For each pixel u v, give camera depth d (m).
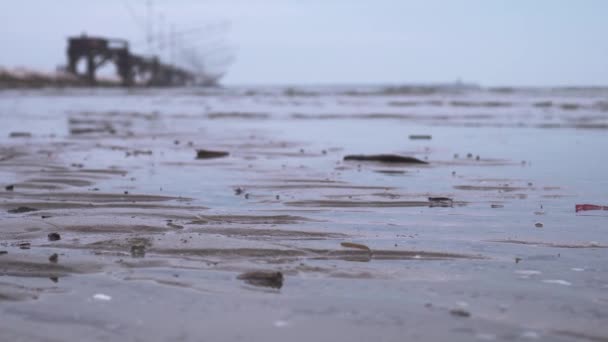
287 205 2.53
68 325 1.81
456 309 1.87
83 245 2.15
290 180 2.87
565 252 2.13
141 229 2.26
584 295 1.92
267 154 3.54
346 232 2.25
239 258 2.08
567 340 1.71
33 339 1.71
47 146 3.85
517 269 2.04
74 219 2.31
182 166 3.18
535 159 3.33
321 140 4.27
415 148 3.76
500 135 4.55
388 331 1.75
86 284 1.96
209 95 18.25
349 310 1.87
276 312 1.87
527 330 1.77
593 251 2.13
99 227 2.26
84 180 2.88
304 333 1.74
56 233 2.22
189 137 4.52
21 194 2.66
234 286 1.96
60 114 7.79
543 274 2.01
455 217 2.40
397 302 1.90
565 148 3.69
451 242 2.18
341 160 3.33
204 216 2.40
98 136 4.61
